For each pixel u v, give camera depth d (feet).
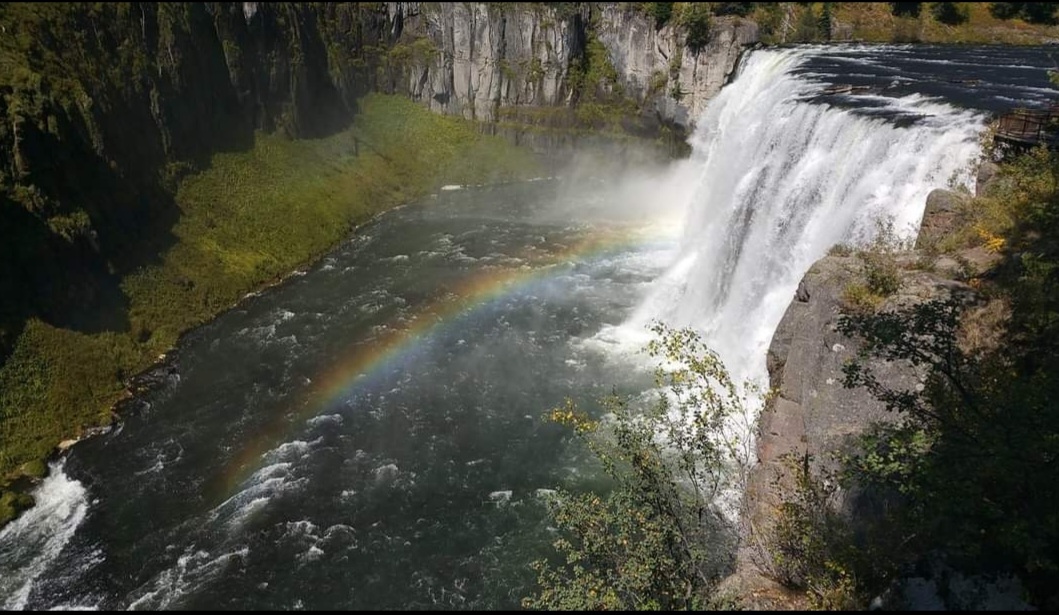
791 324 89.86
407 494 105.40
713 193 171.22
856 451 69.36
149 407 128.16
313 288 176.14
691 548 61.36
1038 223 75.46
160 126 185.68
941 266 78.69
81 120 156.97
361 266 189.67
